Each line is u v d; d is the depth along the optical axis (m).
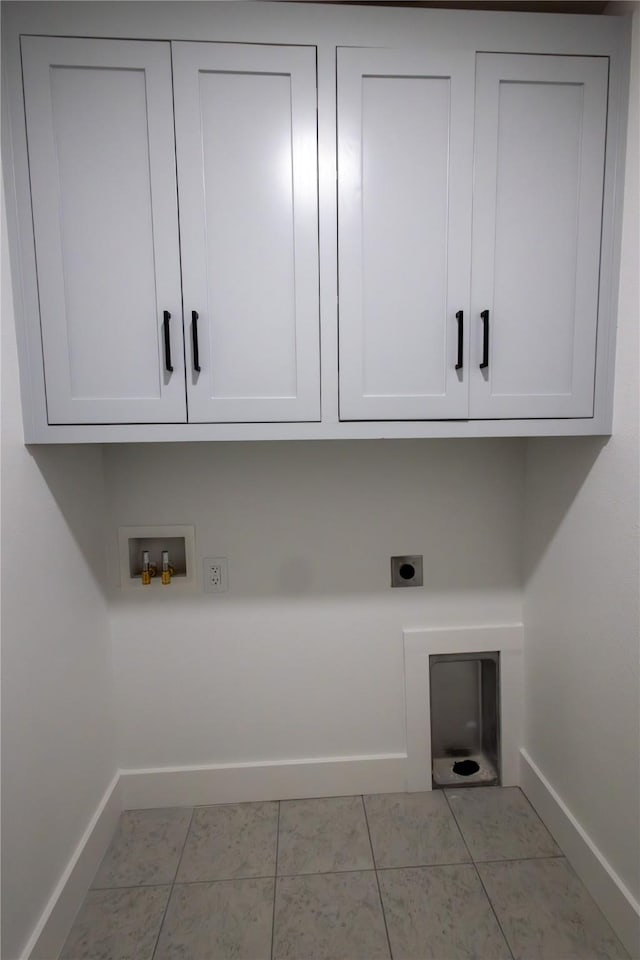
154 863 1.31
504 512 1.54
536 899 1.19
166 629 1.50
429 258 1.09
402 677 1.56
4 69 0.99
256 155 1.04
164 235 1.05
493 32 1.05
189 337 1.08
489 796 1.55
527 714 1.55
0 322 0.98
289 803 1.53
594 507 1.19
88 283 1.05
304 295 1.08
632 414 1.07
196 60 1.01
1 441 0.96
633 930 1.04
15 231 1.02
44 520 1.12
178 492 1.47
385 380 1.11
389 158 1.06
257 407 1.10
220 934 1.12
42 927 1.02
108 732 1.44
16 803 0.96
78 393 1.07
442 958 1.06
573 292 1.12
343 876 1.26
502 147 1.08
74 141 1.02
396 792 1.57
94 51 1.00
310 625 1.53
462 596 1.55
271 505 1.49
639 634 1.04
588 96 1.07
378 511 1.52
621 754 1.10
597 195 1.10
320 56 1.03
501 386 1.13
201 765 1.53
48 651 1.11
